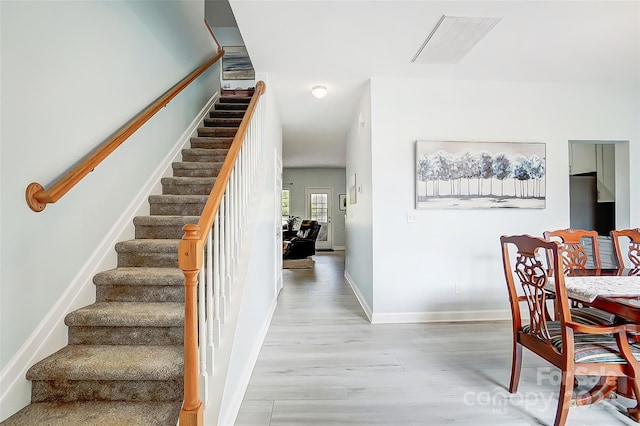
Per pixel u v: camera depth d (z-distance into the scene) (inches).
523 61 115.0
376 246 128.3
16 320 56.4
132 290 75.9
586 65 118.5
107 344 67.1
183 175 121.0
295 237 317.4
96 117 80.0
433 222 129.6
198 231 50.0
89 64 77.4
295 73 126.4
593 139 136.0
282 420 66.9
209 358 57.3
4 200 54.7
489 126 132.4
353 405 72.1
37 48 61.7
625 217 139.2
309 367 89.7
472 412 69.7
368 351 100.3
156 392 58.7
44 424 52.3
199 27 155.9
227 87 230.4
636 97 137.3
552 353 65.2
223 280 66.6
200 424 48.5
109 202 84.0
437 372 86.9
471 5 83.2
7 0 55.6
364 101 143.6
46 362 59.0
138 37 100.7
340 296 169.8
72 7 71.4
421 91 130.5
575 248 100.3
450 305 130.1
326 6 83.8
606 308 60.9
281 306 151.0
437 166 128.6
